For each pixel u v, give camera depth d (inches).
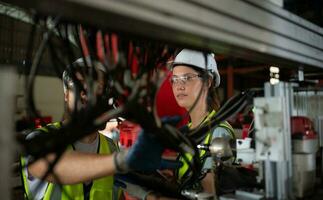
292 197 28.7
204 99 50.2
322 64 37.2
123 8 18.0
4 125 15.8
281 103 27.1
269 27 28.4
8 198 15.8
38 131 33.2
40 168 31.9
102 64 25.9
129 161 26.5
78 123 21.0
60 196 42.6
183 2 21.1
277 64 34.5
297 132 31.0
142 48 27.4
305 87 38.8
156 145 26.1
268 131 27.8
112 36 25.8
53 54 25.6
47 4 17.9
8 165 15.9
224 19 24.0
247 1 26.2
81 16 19.4
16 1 18.8
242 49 26.7
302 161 30.2
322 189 34.4
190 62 49.2
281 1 30.8
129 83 24.1
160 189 40.6
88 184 46.2
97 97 25.2
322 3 70.6
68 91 34.3
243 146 34.5
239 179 33.0
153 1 19.4
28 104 22.5
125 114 23.5
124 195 52.6
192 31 21.7
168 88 69.3
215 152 30.8
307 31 34.4
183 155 30.0
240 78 186.5
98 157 32.2
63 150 21.0
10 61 44.0
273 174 28.9
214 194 29.6
